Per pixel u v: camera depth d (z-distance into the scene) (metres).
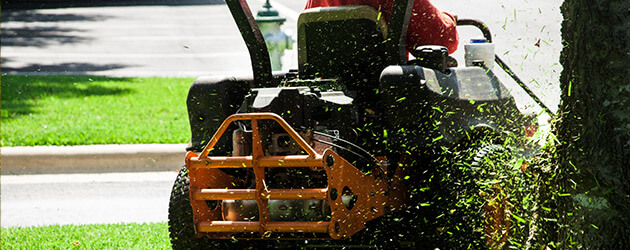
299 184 8.27
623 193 5.77
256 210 7.94
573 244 6.17
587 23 5.80
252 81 9.17
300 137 7.42
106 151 15.99
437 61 8.47
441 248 8.53
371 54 8.85
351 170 7.68
